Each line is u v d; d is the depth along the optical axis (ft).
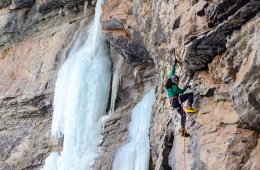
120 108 62.95
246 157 31.37
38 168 68.13
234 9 31.01
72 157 62.69
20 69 75.36
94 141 62.23
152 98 58.03
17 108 72.54
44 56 74.08
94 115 63.52
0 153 71.46
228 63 33.06
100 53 68.08
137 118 58.75
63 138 66.64
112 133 61.00
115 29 57.11
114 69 66.13
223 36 33.06
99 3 69.26
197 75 36.99
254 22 30.27
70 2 73.56
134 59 61.67
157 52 48.24
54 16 76.59
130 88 63.10
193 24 34.99
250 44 30.55
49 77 71.00
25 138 70.85
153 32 46.52
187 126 37.24
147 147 52.70
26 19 77.87
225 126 33.47
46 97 70.18
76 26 74.54
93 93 64.54
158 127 49.19
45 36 76.48
